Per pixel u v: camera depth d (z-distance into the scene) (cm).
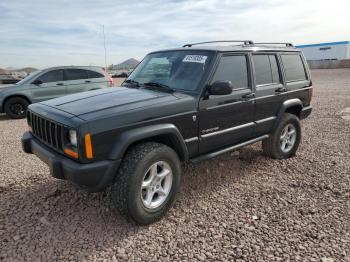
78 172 283
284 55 523
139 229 323
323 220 338
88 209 360
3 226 325
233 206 372
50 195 393
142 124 316
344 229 320
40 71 1050
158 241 303
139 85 419
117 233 315
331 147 610
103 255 282
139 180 308
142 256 280
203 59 396
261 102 459
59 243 298
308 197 394
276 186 428
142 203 318
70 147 298
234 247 293
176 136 342
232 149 427
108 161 296
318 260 273
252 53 453
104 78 1138
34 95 1020
